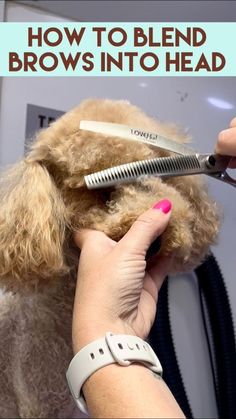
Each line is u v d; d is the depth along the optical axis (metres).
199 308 0.90
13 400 0.67
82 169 0.54
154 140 0.57
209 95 0.83
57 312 0.64
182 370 0.88
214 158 0.57
